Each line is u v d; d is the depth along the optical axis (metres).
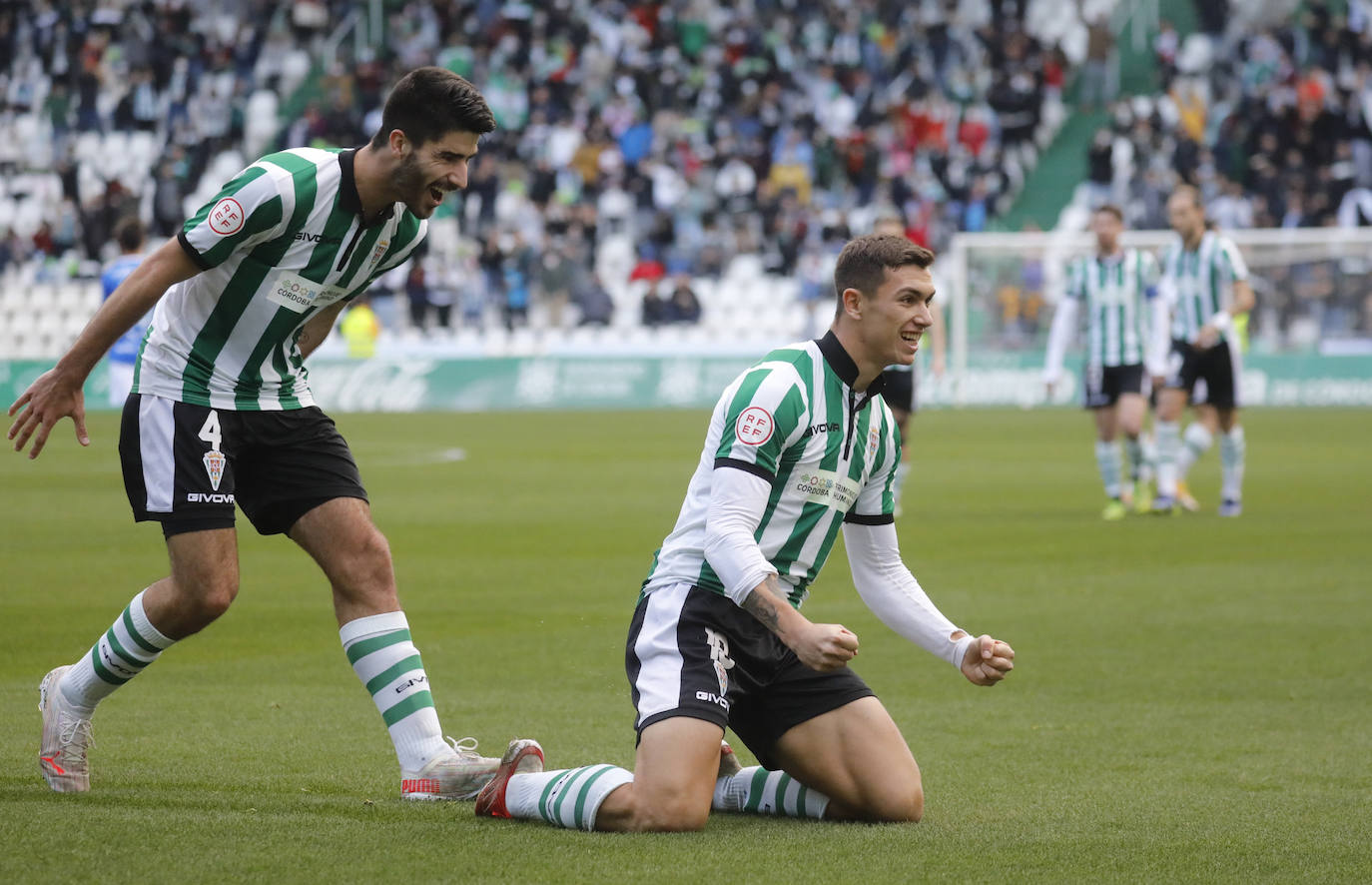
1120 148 113.19
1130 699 20.83
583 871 12.05
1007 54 116.88
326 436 15.72
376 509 44.94
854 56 121.25
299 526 15.55
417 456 63.69
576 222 105.06
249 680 21.66
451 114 14.46
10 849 12.37
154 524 40.50
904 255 13.95
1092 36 119.00
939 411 97.94
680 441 72.50
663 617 14.20
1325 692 21.25
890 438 14.80
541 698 20.67
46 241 108.25
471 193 108.62
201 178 113.25
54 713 15.04
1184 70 119.31
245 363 15.07
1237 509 44.44
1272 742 18.23
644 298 102.81
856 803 14.16
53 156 116.56
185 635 15.15
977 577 32.12
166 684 21.34
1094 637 25.42
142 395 14.98
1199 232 44.03
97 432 78.81
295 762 16.70
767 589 13.46
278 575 31.95
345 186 14.87
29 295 104.94
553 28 121.44
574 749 17.69
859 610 28.34
